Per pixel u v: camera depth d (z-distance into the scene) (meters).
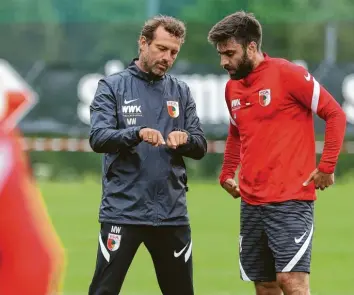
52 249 10.52
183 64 71.88
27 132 72.44
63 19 84.00
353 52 79.12
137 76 22.38
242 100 23.02
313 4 85.19
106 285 22.33
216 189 73.12
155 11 81.25
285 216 22.56
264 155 22.75
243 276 23.67
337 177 77.06
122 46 83.12
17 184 10.59
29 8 84.62
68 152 78.25
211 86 71.69
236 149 24.72
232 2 83.25
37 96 72.38
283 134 22.66
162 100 22.42
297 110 22.73
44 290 10.42
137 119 22.20
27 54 84.50
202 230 54.12
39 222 10.57
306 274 22.58
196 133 22.58
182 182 22.50
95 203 65.06
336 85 71.56
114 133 21.44
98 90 22.42
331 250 47.44
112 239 22.19
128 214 22.03
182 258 22.58
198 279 39.22
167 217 22.16
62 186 74.94
